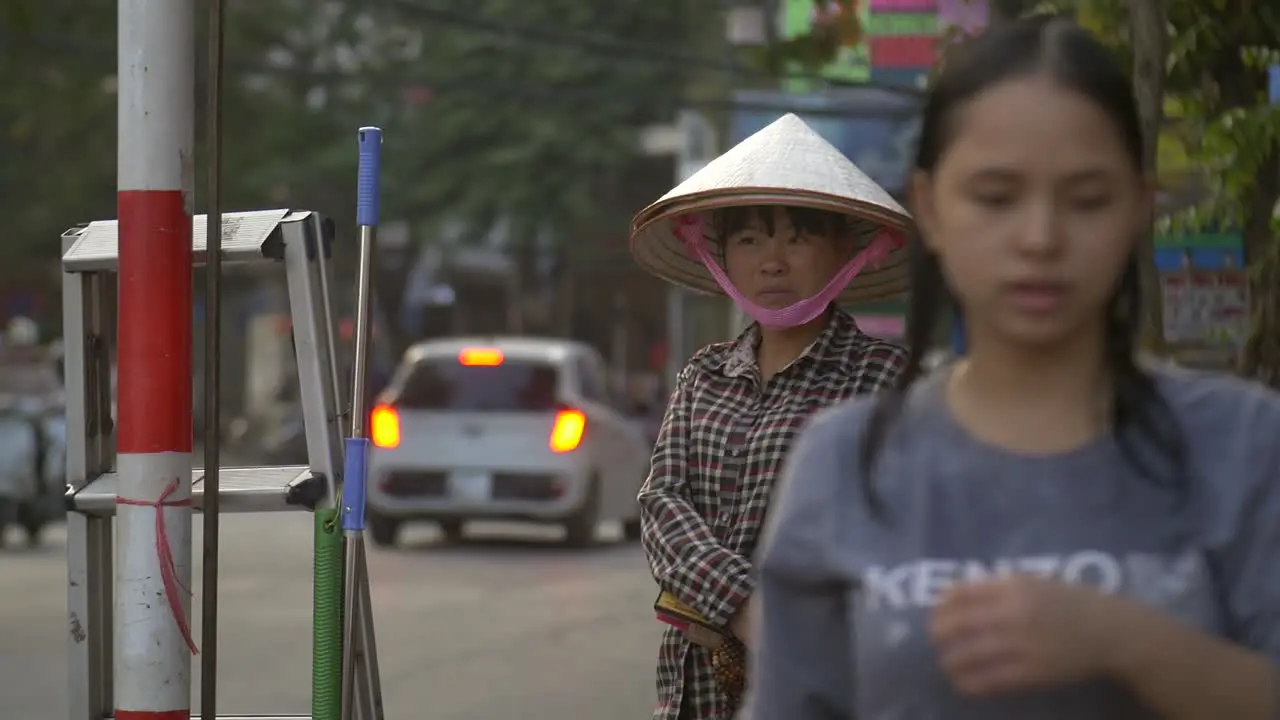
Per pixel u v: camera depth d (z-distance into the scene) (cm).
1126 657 263
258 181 5938
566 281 8162
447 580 2256
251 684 1495
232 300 7600
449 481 2655
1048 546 285
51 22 4959
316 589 616
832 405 564
